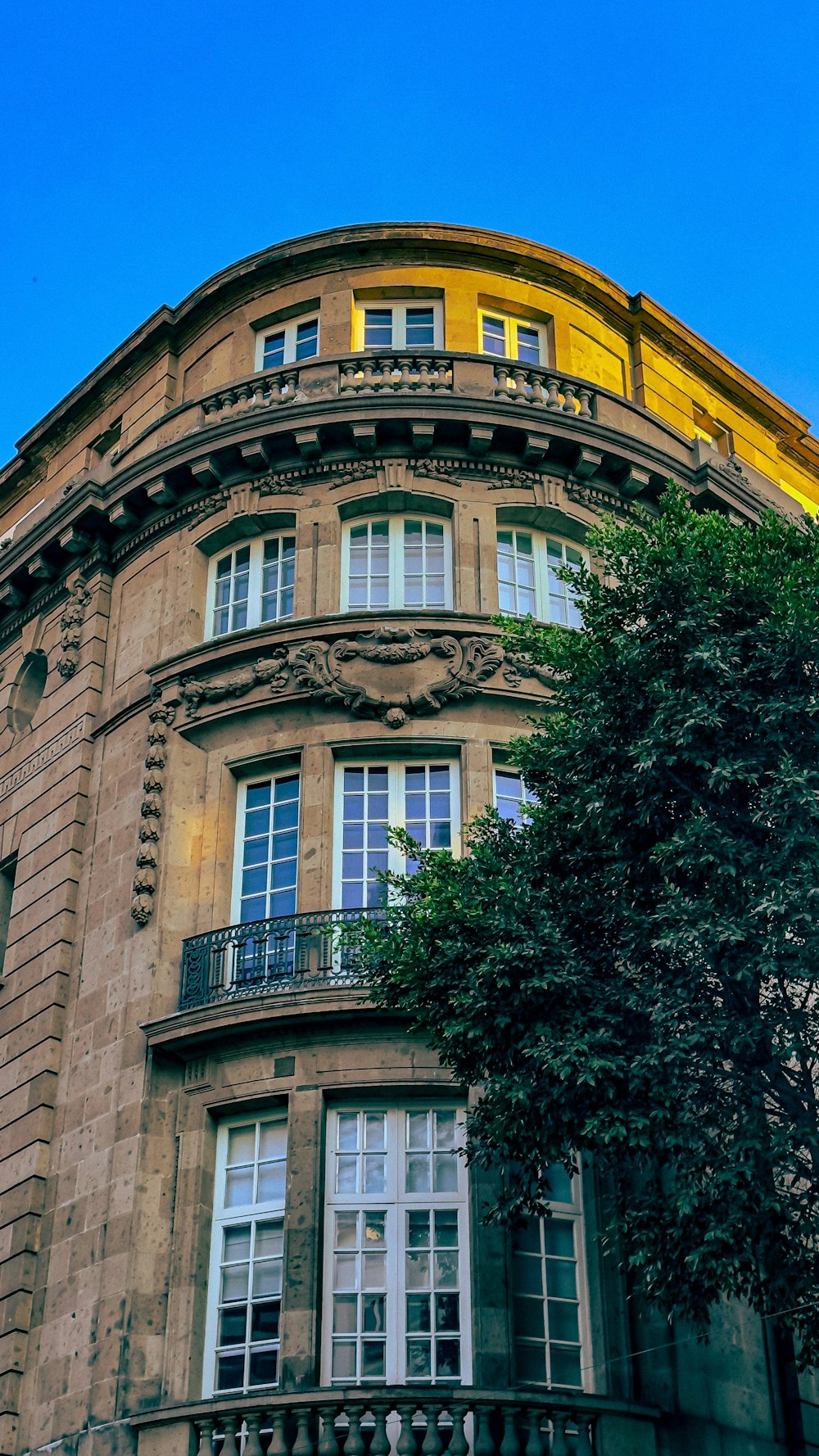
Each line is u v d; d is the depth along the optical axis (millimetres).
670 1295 15891
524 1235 20172
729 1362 20453
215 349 28109
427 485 25062
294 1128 20266
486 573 24453
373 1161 20375
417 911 17500
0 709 28688
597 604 17797
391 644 23406
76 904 24453
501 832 18734
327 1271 19656
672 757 16219
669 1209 15523
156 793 23516
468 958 16781
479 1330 19125
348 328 26969
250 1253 20188
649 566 17422
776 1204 14891
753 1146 15086
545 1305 19844
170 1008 22000
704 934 15469
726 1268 14914
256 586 25188
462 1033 16719
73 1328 20703
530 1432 18109
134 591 26578
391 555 24969
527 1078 16109
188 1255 20234
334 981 20984
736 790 16719
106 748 25359
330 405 24875
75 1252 21281
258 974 21547
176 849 23141
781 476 31875
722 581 17188
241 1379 19453
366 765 23125
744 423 31297
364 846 22562
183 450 25656
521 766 18250
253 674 23562
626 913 16500
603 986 16422
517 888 16938
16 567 28406
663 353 29906
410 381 25438
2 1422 20750
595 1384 19500
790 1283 15164
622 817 16922
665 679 16828
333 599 24219
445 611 23484
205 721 23750
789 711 16094
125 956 22859
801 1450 20547
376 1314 19469
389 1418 18656
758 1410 20516
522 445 25344
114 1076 22016
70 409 30750
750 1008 16344
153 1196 20750
